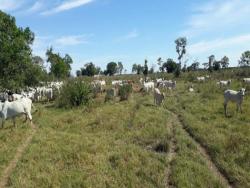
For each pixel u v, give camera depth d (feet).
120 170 41.83
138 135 57.21
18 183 38.04
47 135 58.39
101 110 82.43
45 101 118.01
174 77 247.29
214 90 123.13
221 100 95.96
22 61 114.62
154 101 96.27
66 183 38.04
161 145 50.88
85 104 95.40
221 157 45.37
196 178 39.19
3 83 108.68
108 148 50.08
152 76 276.62
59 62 226.99
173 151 50.49
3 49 107.76
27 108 67.72
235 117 69.41
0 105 65.41
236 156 45.11
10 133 59.57
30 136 59.11
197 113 75.77
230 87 132.16
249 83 138.21
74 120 71.46
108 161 45.01
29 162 44.47
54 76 225.35
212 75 235.40
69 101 94.94
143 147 52.11
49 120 73.20
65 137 56.65
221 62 374.22
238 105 76.28
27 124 67.97
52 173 40.63
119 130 61.57
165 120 69.15
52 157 46.32
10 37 116.06
